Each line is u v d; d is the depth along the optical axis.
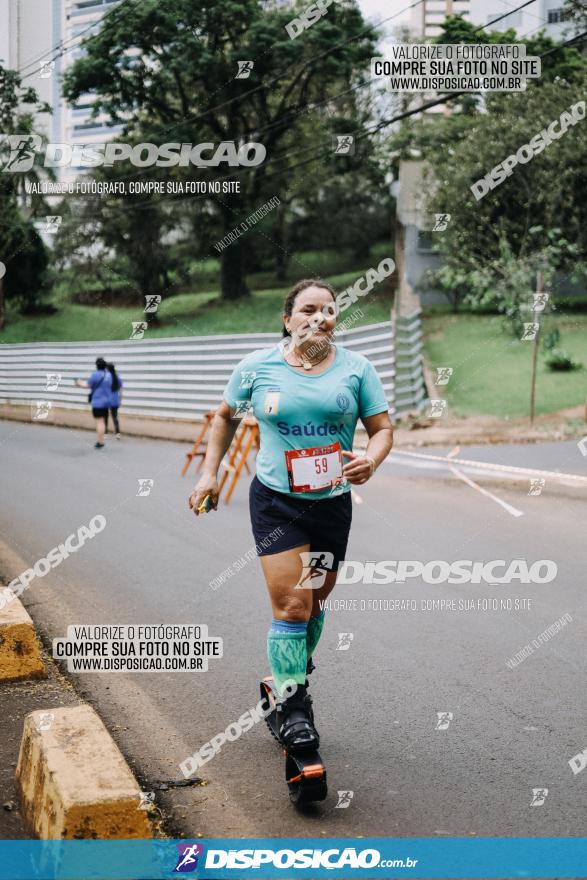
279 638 3.36
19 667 4.57
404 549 7.60
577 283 24.73
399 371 18.83
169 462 14.52
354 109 31.33
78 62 28.81
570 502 9.79
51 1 22.66
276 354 3.47
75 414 25.02
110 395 16.78
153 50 29.08
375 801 3.29
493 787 3.38
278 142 32.19
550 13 33.94
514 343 23.00
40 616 5.81
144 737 3.94
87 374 25.98
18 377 28.16
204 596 6.26
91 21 28.62
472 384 20.23
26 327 29.77
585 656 4.86
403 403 18.81
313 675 4.64
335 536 3.47
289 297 3.51
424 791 3.36
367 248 34.78
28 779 3.19
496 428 16.42
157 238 32.22
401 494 10.58
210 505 3.70
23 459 15.12
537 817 3.15
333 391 3.38
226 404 3.63
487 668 4.70
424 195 24.98
